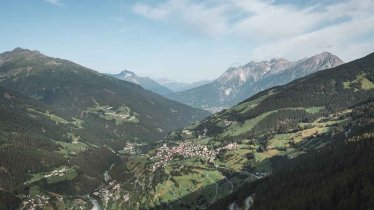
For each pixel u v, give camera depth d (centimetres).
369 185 18300
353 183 19338
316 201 19575
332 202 19012
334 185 19888
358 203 17838
